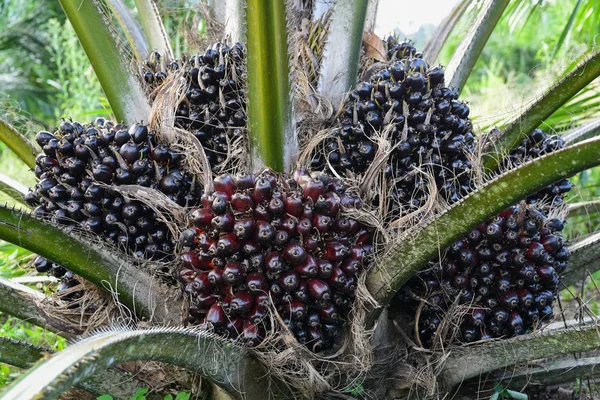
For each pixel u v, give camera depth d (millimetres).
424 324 1119
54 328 1105
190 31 1438
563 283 1220
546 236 1069
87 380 1025
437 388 1086
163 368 1072
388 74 1112
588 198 1648
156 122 1125
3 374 1339
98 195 1048
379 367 1092
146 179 1066
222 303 977
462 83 1391
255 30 979
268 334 977
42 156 1081
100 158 1057
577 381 1218
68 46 2881
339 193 1013
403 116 1094
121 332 813
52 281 1271
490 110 1683
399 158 1107
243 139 1125
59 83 3428
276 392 1023
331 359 1035
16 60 4047
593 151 874
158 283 1059
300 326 993
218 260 961
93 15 1162
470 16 1549
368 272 1028
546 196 1214
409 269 994
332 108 1178
